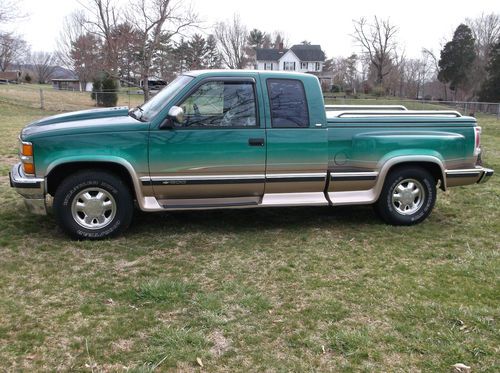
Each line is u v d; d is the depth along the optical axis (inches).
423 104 1355.8
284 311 147.4
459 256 196.5
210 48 1873.8
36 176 190.7
